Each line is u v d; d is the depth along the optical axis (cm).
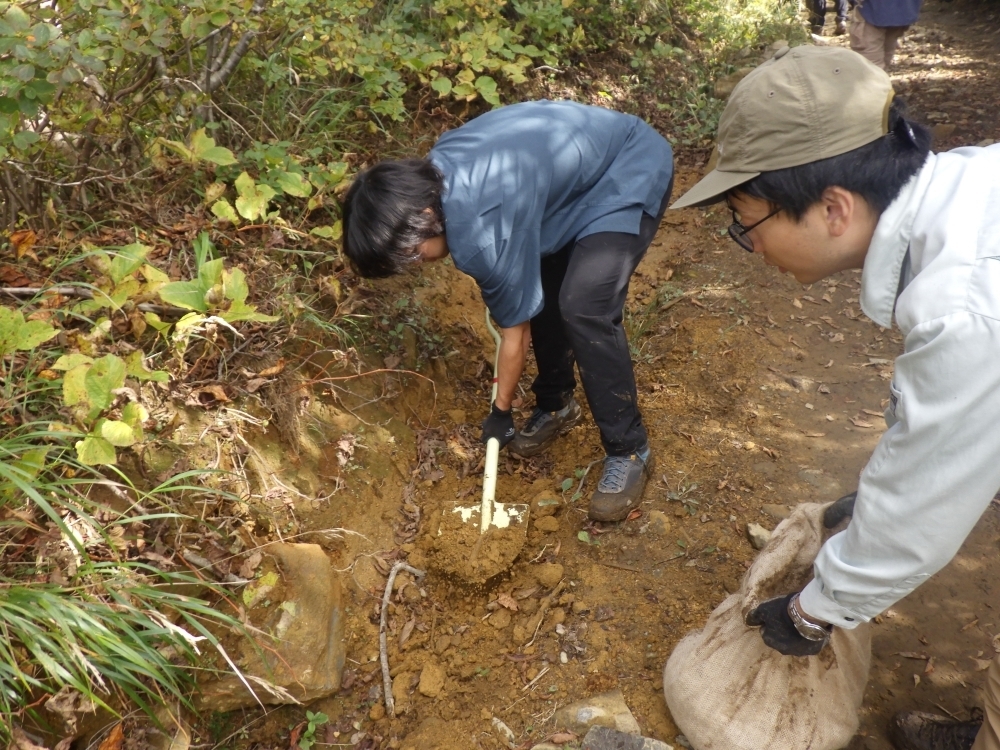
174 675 199
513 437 273
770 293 394
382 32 381
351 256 219
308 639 222
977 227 121
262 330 271
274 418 264
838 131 130
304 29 324
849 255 140
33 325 193
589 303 239
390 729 219
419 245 213
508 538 254
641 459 273
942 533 129
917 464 126
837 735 188
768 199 139
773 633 175
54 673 167
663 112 590
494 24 423
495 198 215
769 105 134
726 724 188
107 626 191
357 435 284
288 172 290
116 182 281
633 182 239
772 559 197
